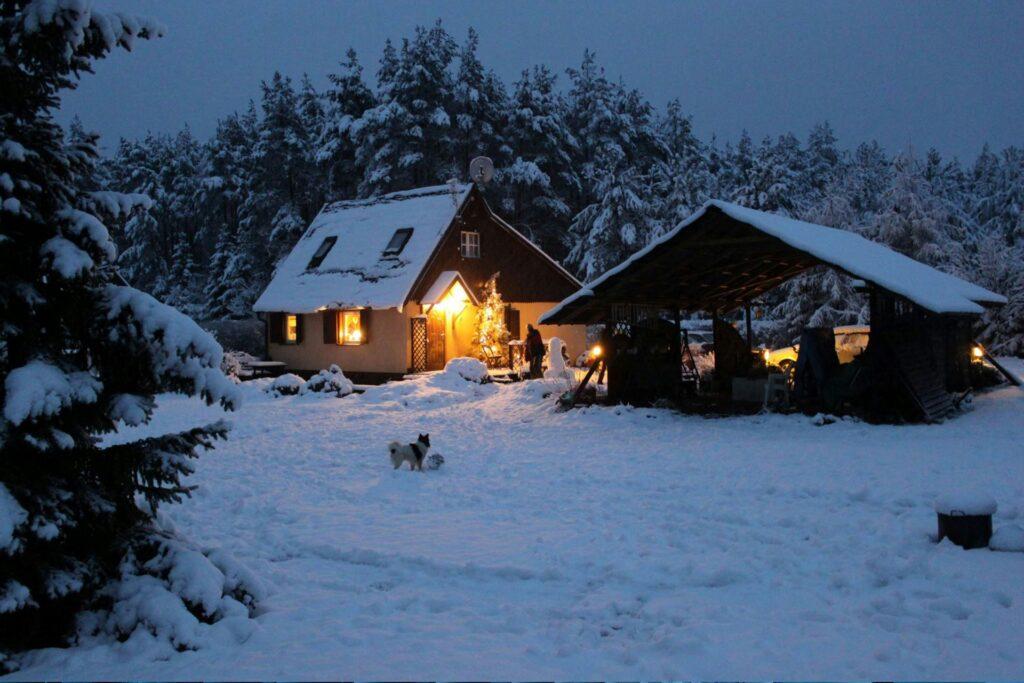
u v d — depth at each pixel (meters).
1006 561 6.78
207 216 61.16
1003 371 20.92
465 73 48.62
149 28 6.10
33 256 5.86
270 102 53.41
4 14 5.91
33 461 5.78
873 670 4.82
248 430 17.56
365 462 13.27
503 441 15.37
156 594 5.77
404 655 5.14
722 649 5.19
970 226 59.16
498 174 47.72
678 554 7.40
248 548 8.22
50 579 5.50
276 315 33.72
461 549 7.88
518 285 33.09
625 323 19.67
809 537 7.82
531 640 5.50
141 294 5.95
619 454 13.16
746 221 15.80
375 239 32.16
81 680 4.86
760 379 17.84
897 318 16.41
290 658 5.10
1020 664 4.86
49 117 6.25
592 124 52.00
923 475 10.30
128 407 5.91
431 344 29.12
